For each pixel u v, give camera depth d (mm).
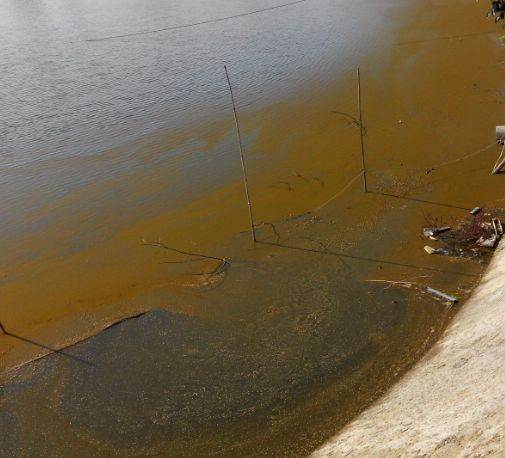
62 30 41094
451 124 23156
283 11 41719
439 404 10164
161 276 16031
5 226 18719
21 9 49312
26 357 13594
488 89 25875
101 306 15094
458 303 14008
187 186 20359
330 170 20734
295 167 21094
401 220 17641
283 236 17359
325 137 22984
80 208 19438
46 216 19125
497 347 10844
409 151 21516
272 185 20078
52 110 26938
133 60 33156
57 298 15484
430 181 19547
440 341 12812
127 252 17156
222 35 36719
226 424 11539
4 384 12867
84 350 13703
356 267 15742
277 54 32469
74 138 24172
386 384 12117
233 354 13250
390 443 9727
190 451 11062
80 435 11594
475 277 14867
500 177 19297
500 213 17344
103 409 12125
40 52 35875
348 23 37438
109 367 13172
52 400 12422
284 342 13453
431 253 15945
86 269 16547
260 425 11453
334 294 14805
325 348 13180
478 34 32688
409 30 34688
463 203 18172
